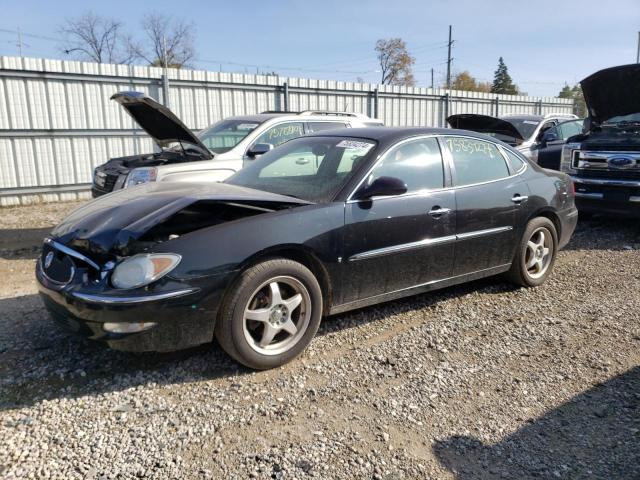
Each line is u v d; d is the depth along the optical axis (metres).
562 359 3.81
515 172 5.14
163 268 3.20
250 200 3.64
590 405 3.21
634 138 7.76
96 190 7.54
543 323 4.46
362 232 3.91
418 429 2.95
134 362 3.67
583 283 5.56
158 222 3.35
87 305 3.15
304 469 2.59
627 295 5.18
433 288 4.54
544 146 10.48
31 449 2.70
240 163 7.10
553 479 2.57
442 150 4.57
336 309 3.95
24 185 11.52
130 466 2.59
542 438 2.89
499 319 4.54
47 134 11.65
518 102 22.12
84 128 12.11
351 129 4.81
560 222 5.50
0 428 2.88
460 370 3.63
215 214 3.92
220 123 8.34
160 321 3.19
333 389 3.36
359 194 3.95
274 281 3.55
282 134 7.81
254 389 3.35
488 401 3.25
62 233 3.65
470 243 4.64
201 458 2.67
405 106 17.94
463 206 4.54
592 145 7.95
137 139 12.90
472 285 5.46
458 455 2.74
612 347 4.00
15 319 4.49
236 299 3.38
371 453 2.73
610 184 7.74
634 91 7.71
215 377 3.49
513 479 2.57
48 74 11.42
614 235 7.88
